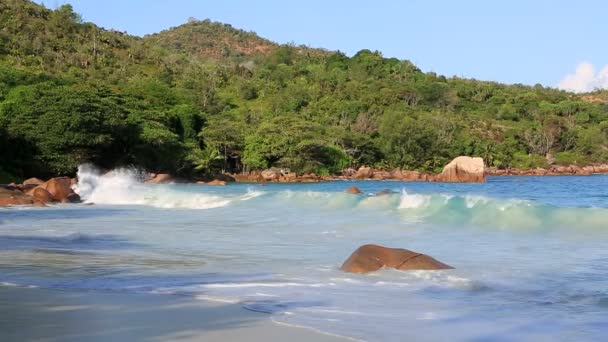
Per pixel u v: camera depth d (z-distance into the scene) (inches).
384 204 957.2
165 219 898.7
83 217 943.7
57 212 1042.7
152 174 2591.0
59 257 522.9
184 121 3117.6
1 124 2198.6
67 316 306.5
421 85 5511.8
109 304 334.3
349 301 346.0
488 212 786.8
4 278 418.9
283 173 3107.8
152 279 416.5
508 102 5753.0
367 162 3668.8
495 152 4207.7
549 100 6200.8
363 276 425.7
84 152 2317.9
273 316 307.1
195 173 2859.3
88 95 2459.4
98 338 266.4
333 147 3417.8
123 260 505.4
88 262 494.9
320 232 703.7
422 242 604.1
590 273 429.7
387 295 363.6
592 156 4658.0
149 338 266.5
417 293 368.8
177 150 2773.1
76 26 5022.1
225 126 3157.0
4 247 590.9
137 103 2908.5
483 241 604.1
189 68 5172.2
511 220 730.8
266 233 705.0
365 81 5708.7
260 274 436.8
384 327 287.9
